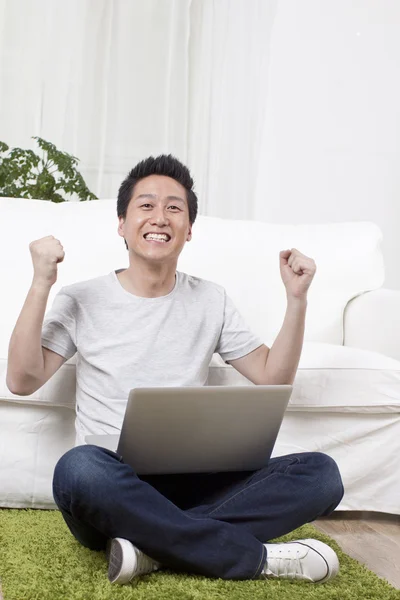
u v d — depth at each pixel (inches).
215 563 56.0
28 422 78.2
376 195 187.5
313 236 105.3
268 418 59.7
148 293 68.9
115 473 54.6
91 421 65.8
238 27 183.9
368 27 186.5
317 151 187.0
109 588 53.4
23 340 63.3
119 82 176.7
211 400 56.8
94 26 174.4
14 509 78.0
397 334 98.1
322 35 185.9
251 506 58.7
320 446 82.7
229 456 60.8
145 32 177.8
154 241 67.4
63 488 55.6
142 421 56.2
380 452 83.3
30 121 171.2
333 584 57.6
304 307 69.3
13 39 169.2
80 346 67.4
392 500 83.2
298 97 186.2
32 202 100.6
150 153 179.0
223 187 184.9
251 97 184.9
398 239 187.5
